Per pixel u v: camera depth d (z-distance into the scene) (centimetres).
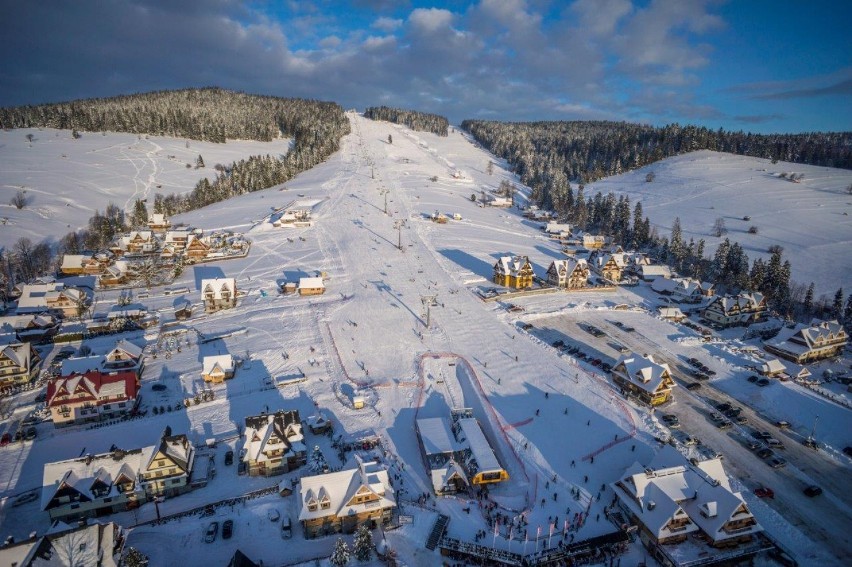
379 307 11706
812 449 7062
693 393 8444
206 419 7494
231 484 6197
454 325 10856
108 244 17150
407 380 8700
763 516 5788
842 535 5559
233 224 18825
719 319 11850
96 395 7431
